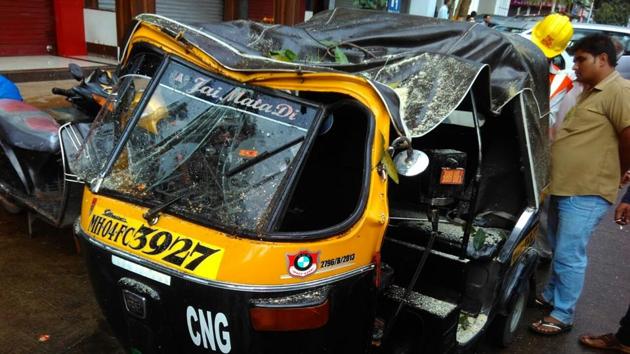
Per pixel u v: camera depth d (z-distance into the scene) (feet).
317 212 9.01
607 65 11.41
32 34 34.58
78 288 12.37
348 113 8.54
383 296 8.82
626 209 11.96
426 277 9.77
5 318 10.93
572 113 12.07
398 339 9.05
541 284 15.69
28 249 13.93
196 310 6.61
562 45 13.88
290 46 10.23
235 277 6.41
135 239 7.08
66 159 11.70
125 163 7.97
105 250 7.23
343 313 7.04
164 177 7.64
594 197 11.73
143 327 7.10
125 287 7.00
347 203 8.84
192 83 8.11
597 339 12.57
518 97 10.04
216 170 7.44
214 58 7.79
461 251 9.29
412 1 52.47
